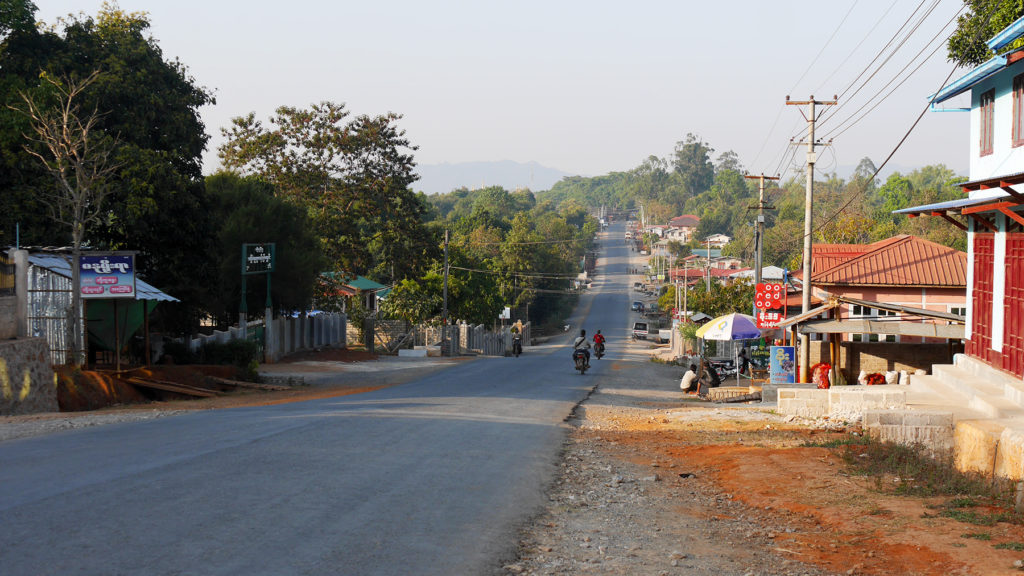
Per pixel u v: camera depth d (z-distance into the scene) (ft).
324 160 159.84
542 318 362.74
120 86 87.76
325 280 161.79
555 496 29.27
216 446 34.42
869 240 244.83
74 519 21.09
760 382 97.96
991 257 59.00
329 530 21.42
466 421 48.91
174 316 95.76
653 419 57.82
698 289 260.62
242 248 108.58
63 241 83.92
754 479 33.12
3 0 82.33
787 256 371.97
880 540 23.31
